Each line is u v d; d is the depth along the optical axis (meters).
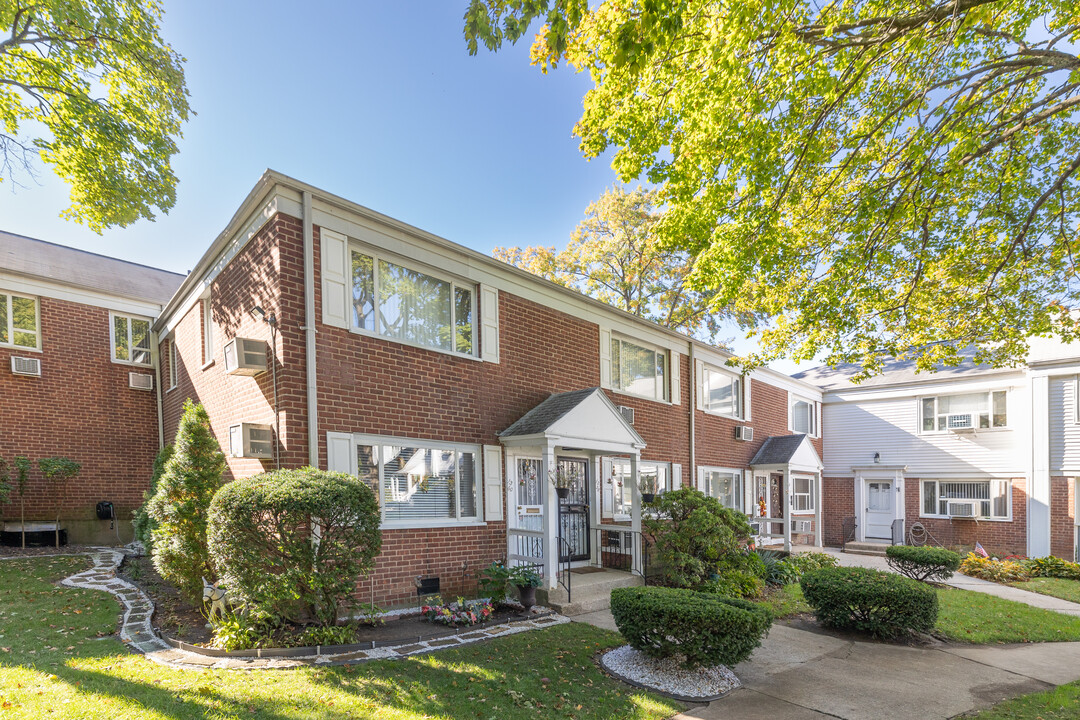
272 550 6.21
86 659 5.54
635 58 5.10
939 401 19.38
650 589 6.49
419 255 9.01
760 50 6.09
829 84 6.56
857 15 6.69
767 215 7.12
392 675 5.45
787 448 17.30
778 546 16.28
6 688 4.66
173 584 8.57
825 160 7.54
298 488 6.25
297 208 7.68
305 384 7.50
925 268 8.40
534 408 10.51
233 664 5.59
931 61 6.75
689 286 7.78
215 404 9.50
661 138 6.75
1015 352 9.27
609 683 5.69
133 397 13.98
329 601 6.40
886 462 20.27
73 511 12.83
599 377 12.29
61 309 13.16
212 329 10.17
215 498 6.32
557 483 10.98
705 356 16.06
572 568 10.96
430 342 9.20
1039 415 16.91
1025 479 17.28
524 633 7.12
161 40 12.42
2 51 11.06
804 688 5.86
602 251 23.30
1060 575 13.98
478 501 9.38
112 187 12.93
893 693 5.79
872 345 9.55
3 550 11.37
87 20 10.92
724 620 5.60
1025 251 7.83
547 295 11.23
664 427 14.16
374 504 6.69
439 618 7.43
